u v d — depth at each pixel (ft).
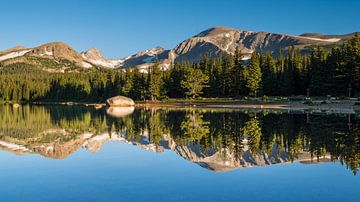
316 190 41.83
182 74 374.22
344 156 62.54
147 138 96.43
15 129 130.00
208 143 82.48
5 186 46.47
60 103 481.05
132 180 48.29
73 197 41.09
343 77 256.32
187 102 332.39
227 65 350.84
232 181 46.60
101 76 495.82
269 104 258.98
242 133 100.32
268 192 41.24
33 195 42.19
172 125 131.64
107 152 73.87
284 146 74.74
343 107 208.64
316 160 59.67
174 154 69.31
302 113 183.01
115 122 154.51
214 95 358.23
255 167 55.42
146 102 372.38
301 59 340.39
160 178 49.11
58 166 59.36
